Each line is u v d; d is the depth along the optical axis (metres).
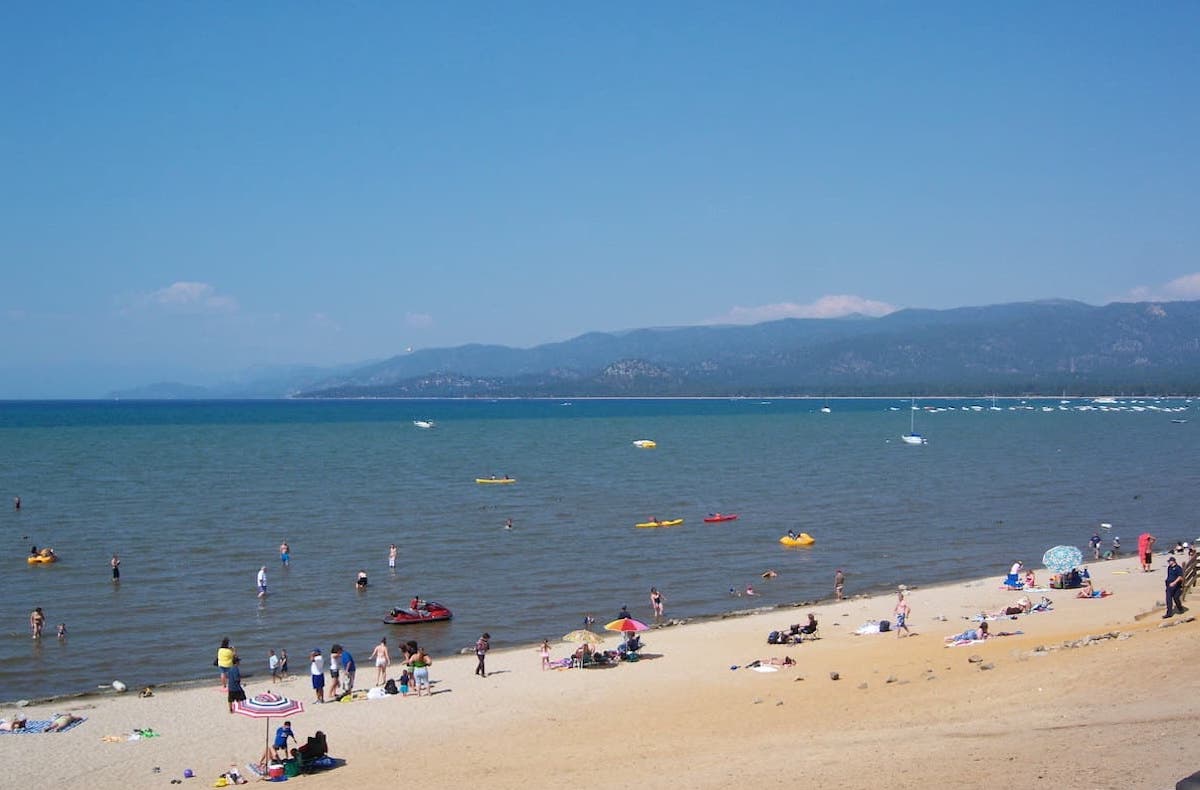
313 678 41.50
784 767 28.09
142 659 48.75
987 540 82.44
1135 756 24.52
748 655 47.25
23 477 127.94
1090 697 31.19
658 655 47.84
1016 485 120.88
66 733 37.19
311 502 104.94
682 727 35.31
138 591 63.19
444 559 74.19
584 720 37.47
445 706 40.22
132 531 85.38
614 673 44.75
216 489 116.12
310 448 187.62
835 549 78.75
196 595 62.22
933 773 25.55
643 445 192.50
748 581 67.31
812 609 58.09
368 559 74.06
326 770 32.81
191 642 51.88
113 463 149.75
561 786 28.84
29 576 67.38
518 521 92.62
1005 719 30.19
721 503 105.12
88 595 62.03
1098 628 46.03
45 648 50.59
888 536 84.56
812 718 34.50
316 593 63.00
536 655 48.84
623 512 98.69
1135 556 73.94
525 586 65.50
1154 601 54.81
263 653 50.12
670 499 108.62
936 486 120.38
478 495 112.00
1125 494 111.25
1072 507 101.00
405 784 30.56
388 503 104.56
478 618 57.31
